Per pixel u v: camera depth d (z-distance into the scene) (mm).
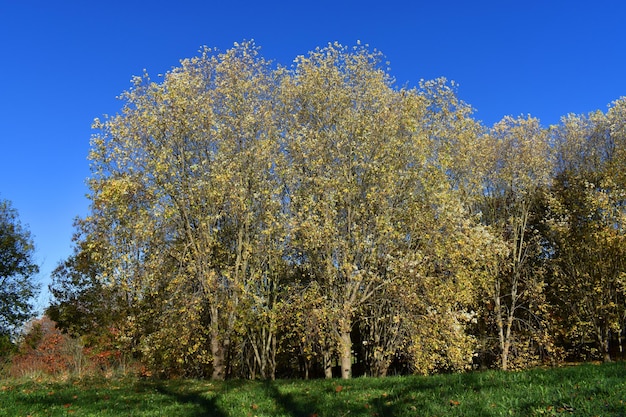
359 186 22719
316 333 21656
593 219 31312
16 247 40750
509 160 33188
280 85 25984
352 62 25531
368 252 21875
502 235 32438
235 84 24188
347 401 11211
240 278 22891
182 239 23297
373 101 24391
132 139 22609
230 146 23172
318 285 22531
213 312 22328
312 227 20844
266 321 22828
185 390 15195
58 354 31422
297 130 24469
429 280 20719
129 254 21875
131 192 21547
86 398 13711
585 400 8430
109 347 29109
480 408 8953
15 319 39000
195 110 22734
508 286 34656
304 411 10609
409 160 22672
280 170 23469
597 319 31969
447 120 27281
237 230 24906
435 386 11727
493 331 34344
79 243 32000
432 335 20562
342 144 23219
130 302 26250
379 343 25156
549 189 35062
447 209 21281
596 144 35875
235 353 28234
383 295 22203
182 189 22297
